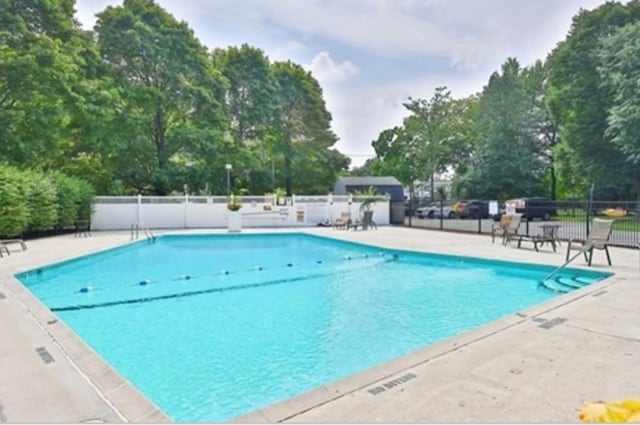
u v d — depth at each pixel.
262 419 2.55
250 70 28.92
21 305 5.56
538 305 5.28
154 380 4.07
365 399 2.77
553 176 33.06
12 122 16.81
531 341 3.92
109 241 13.95
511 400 2.70
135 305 6.89
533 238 11.00
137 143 23.62
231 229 18.02
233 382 4.02
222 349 4.90
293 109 31.77
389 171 43.41
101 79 21.09
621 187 23.69
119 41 22.62
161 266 10.60
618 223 12.28
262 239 16.80
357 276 9.23
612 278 6.92
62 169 23.06
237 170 27.05
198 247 14.61
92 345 5.06
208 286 8.27
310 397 2.83
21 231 13.77
